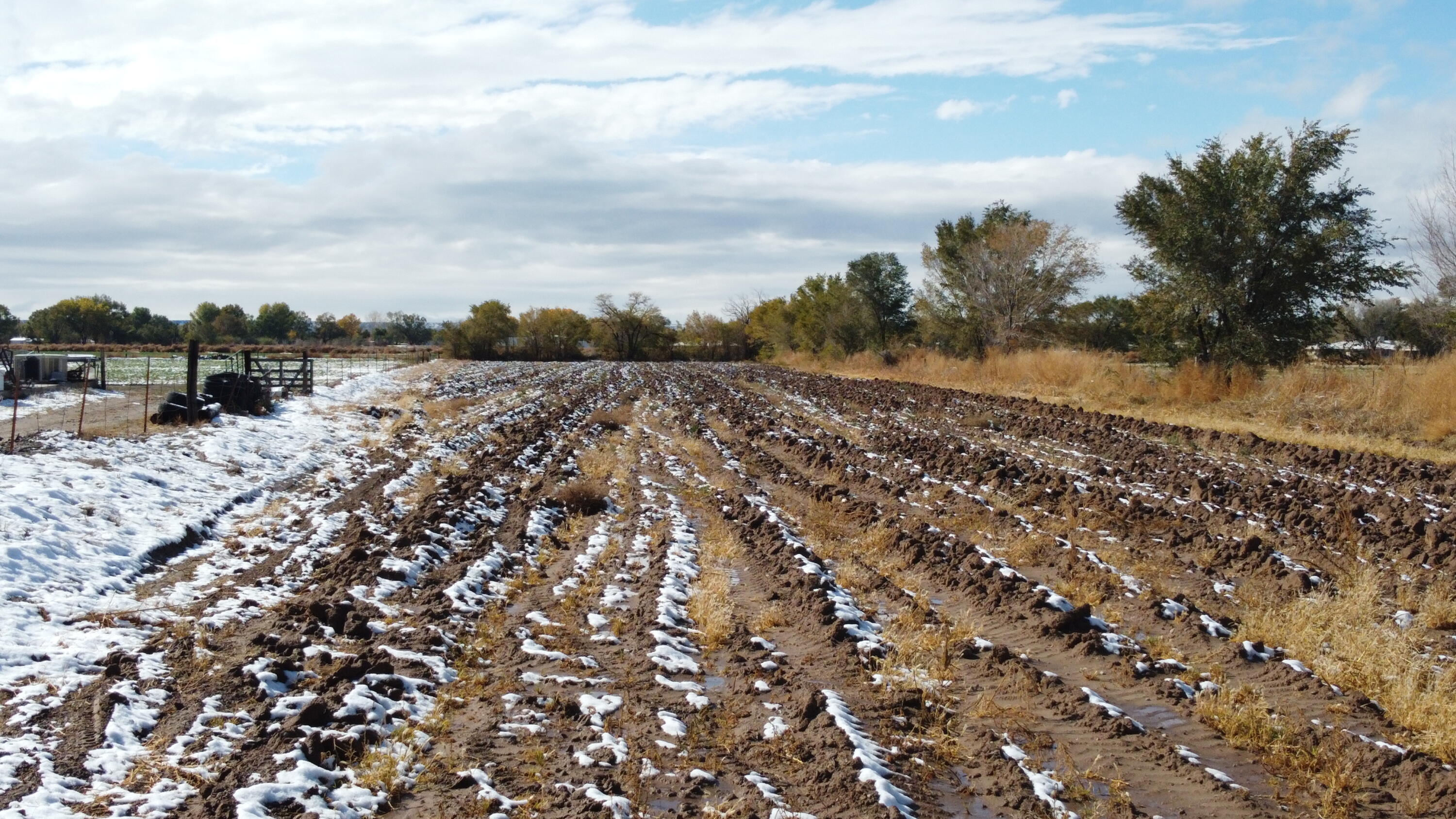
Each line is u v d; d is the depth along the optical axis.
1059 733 7.67
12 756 6.38
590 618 10.30
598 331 108.56
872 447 24.56
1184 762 7.12
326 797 6.16
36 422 23.23
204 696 7.67
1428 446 21.69
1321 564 12.50
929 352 58.66
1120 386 36.56
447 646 9.37
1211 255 33.03
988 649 9.59
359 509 15.79
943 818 6.30
